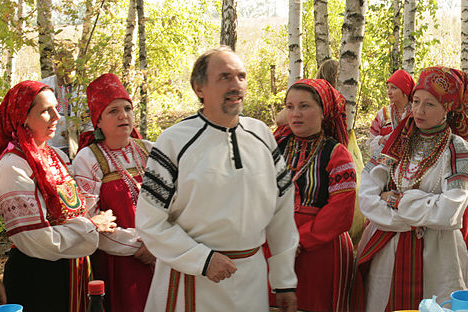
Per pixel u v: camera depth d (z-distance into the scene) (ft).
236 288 7.69
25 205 9.07
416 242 10.14
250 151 7.78
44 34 19.66
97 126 10.84
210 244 7.63
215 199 7.48
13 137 9.62
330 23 38.91
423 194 9.95
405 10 28.73
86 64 17.58
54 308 9.59
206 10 40.29
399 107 18.51
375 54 31.09
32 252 9.18
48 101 9.61
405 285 10.16
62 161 10.36
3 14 19.36
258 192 7.75
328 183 10.23
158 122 41.70
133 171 10.74
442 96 9.81
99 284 6.93
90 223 9.68
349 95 17.07
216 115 7.55
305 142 10.55
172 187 7.53
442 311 6.36
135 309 10.28
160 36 34.06
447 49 45.68
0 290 8.50
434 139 10.16
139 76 20.15
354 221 15.24
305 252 10.14
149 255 10.36
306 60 38.86
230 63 7.34
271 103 40.57
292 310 8.17
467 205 10.68
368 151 31.63
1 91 18.67
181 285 7.78
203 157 7.48
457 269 10.03
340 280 10.16
